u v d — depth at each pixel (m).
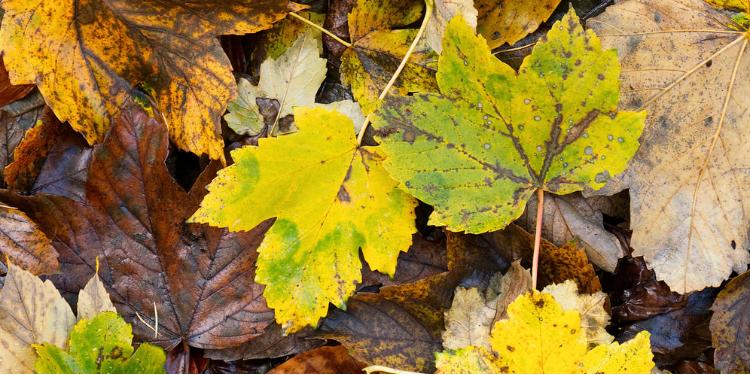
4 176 0.68
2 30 0.66
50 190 0.69
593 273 0.67
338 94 0.72
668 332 0.69
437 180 0.66
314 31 0.72
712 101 0.69
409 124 0.66
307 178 0.66
